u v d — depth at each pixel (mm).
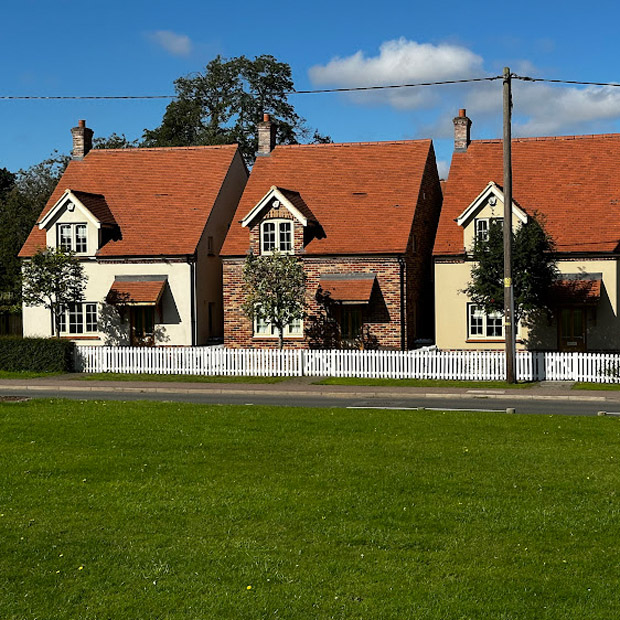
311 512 13180
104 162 48469
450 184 43500
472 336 40438
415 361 35219
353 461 16469
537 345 39375
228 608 9820
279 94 68312
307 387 32094
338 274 41312
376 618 9547
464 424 20734
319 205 43594
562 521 12625
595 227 39500
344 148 46344
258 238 42125
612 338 38500
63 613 9781
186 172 47375
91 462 16531
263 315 38906
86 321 44156
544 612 9609
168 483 14945
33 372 38062
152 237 44031
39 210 61406
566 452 17094
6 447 18062
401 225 41719
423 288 44938
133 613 9766
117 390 32250
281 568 10977
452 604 9828
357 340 41062
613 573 10703
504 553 11398
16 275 53188
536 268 36562
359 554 11445
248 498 13930
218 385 32812
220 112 68250
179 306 43312
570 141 44094
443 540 11914
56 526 12688
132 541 12031
